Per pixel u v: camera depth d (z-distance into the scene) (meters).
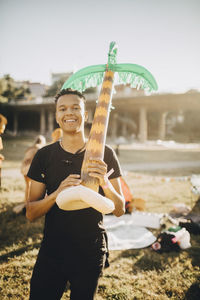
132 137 42.25
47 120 53.66
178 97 31.44
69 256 1.34
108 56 1.37
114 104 35.91
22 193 6.80
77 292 1.30
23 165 4.76
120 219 4.96
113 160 1.52
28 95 48.59
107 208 0.99
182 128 52.50
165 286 2.88
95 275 1.33
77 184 1.11
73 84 1.42
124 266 3.29
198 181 5.68
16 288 2.78
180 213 5.35
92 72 1.40
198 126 50.00
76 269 1.32
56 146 1.50
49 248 1.38
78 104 1.44
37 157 1.51
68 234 1.36
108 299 2.65
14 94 45.78
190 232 4.39
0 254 3.53
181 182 8.60
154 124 52.25
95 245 1.37
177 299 2.67
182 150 24.34
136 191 7.25
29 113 52.16
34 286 1.35
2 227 4.44
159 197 6.61
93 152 1.20
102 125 1.25
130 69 1.37
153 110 41.31
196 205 5.96
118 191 1.51
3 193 6.68
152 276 3.07
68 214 1.36
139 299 2.66
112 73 1.38
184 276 3.08
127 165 13.67
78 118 1.44
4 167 11.61
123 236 4.23
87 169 1.16
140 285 2.90
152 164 14.18
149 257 3.52
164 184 8.27
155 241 4.01
